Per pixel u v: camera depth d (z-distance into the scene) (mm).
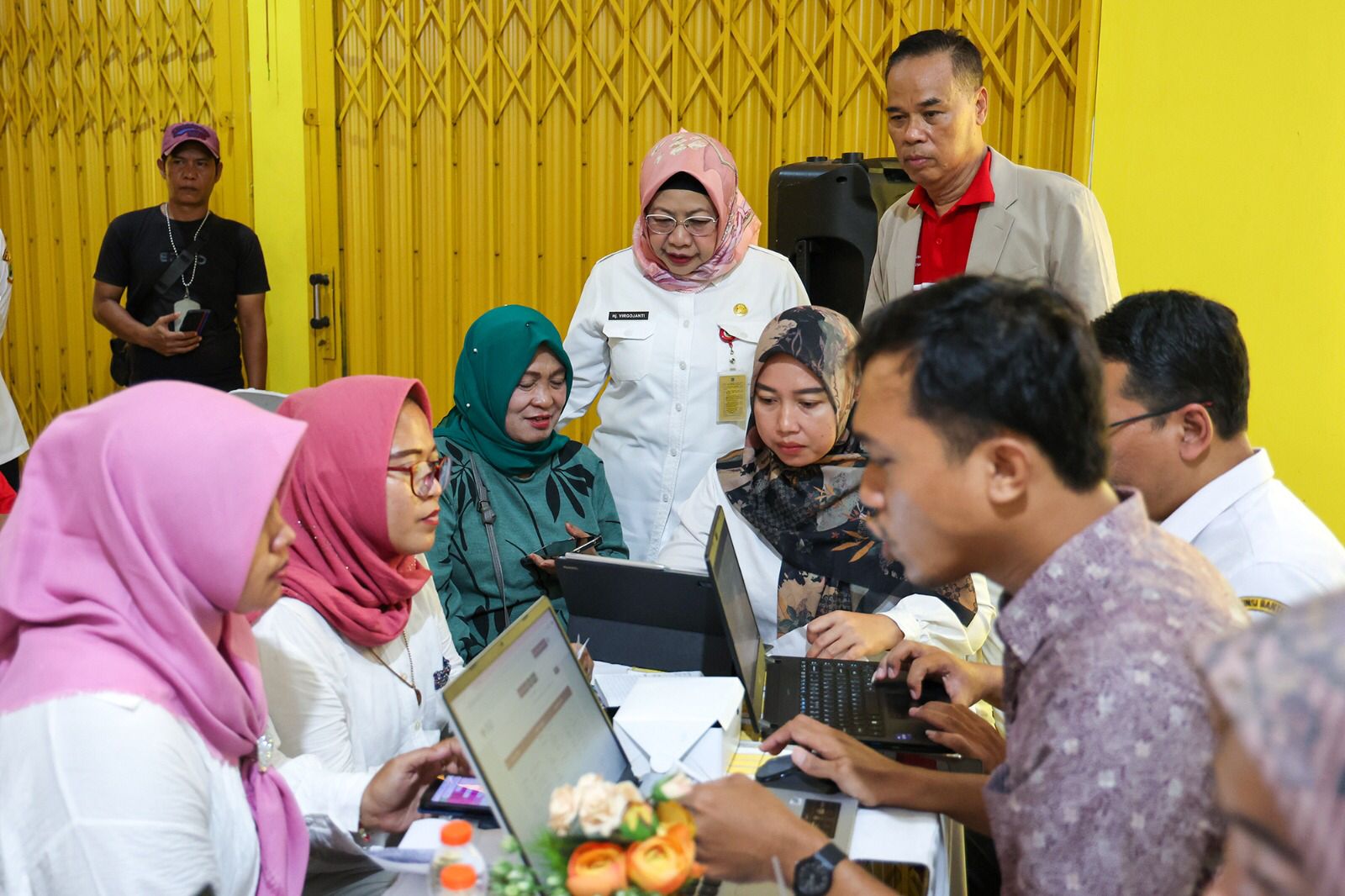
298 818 1567
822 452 2346
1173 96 3559
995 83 3850
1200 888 1026
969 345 1079
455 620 2455
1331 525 3568
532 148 4520
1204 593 1083
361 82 4730
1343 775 487
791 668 2082
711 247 3146
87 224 5488
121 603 1359
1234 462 1707
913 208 3135
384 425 1865
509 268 4664
